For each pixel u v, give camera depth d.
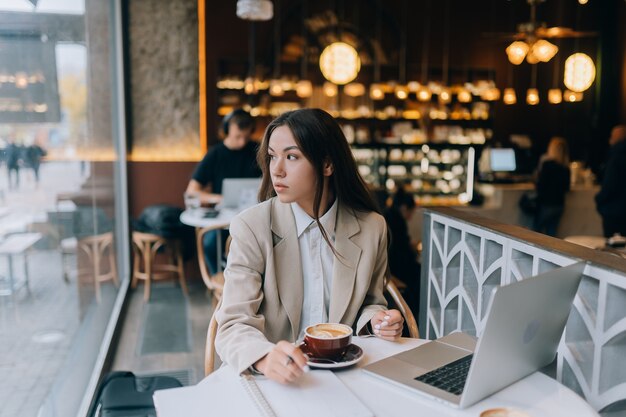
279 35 6.91
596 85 8.05
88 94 3.65
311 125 1.60
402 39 7.39
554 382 1.31
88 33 3.74
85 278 3.23
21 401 1.88
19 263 1.91
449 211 2.30
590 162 8.10
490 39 7.68
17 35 2.01
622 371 1.44
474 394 1.18
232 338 1.44
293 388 1.25
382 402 1.21
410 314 1.85
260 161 1.81
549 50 6.01
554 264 1.60
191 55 6.00
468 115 7.89
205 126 6.51
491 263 1.92
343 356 1.38
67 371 2.55
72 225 2.88
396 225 3.75
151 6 5.86
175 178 6.01
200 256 3.73
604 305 1.40
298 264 1.69
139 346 3.99
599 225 6.76
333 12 7.13
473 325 2.08
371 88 7.44
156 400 1.21
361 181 1.77
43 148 2.33
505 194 6.76
